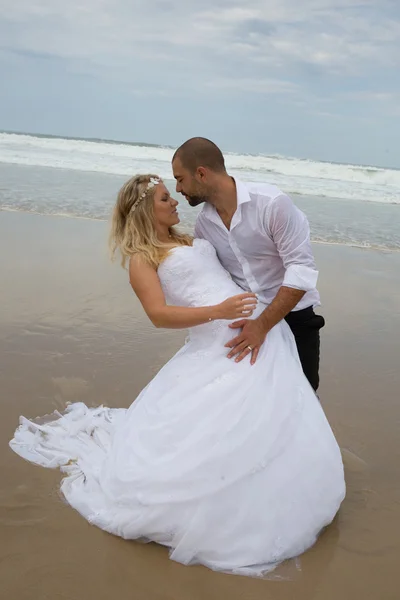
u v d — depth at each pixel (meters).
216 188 3.42
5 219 10.20
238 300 3.14
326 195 17.48
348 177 23.70
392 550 3.13
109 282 7.22
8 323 5.86
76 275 7.40
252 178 21.30
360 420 4.52
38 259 7.97
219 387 3.14
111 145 27.91
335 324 6.43
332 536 3.21
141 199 3.39
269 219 3.38
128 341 5.65
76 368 5.05
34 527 3.14
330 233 11.29
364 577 2.92
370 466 3.94
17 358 5.16
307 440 3.07
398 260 9.37
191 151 3.37
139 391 4.73
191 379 3.25
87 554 2.96
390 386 5.08
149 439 3.18
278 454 2.99
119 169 19.70
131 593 2.73
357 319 6.61
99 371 5.03
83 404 4.43
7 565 2.86
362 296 7.42
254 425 3.01
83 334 5.74
